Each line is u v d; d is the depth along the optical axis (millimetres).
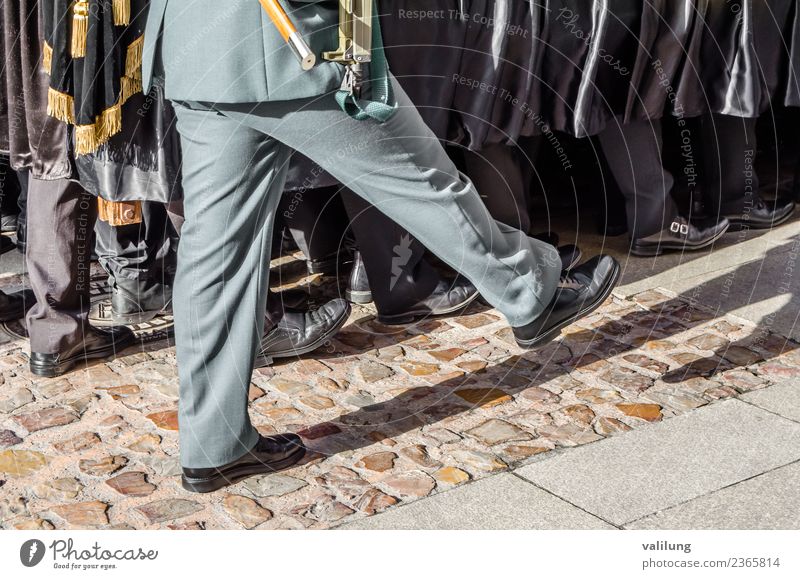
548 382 2580
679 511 1992
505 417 2400
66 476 2154
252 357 2016
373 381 2613
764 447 2230
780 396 2475
